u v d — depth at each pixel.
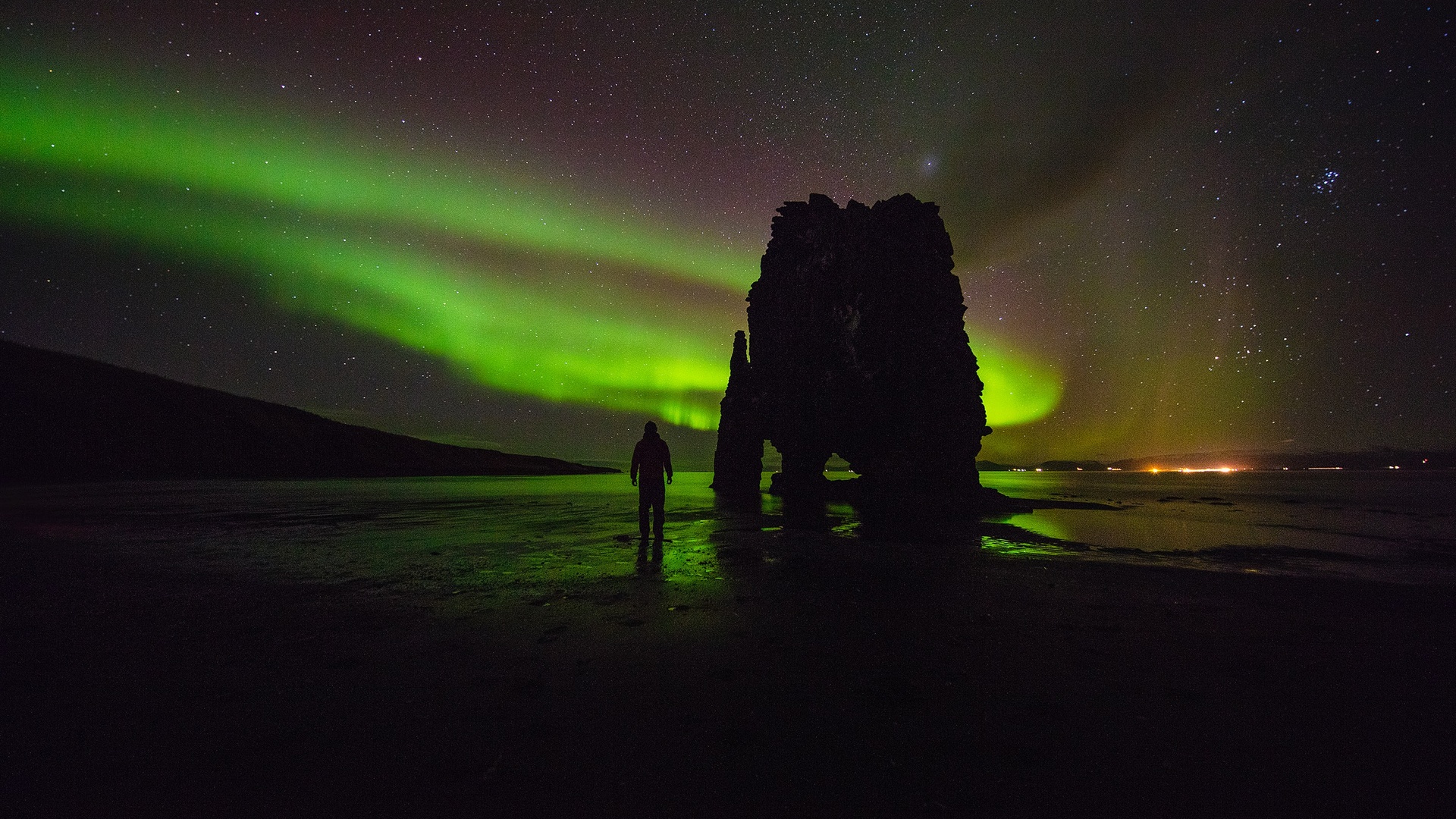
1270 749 2.62
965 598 5.44
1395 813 2.14
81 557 7.56
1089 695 3.22
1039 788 2.31
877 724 2.86
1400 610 5.04
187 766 2.41
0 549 8.16
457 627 4.45
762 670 3.59
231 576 6.32
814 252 19.98
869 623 4.63
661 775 2.38
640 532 9.54
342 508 14.82
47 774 2.33
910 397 16.67
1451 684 3.40
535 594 5.57
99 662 3.65
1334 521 12.80
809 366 19.73
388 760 2.47
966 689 3.30
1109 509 16.12
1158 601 5.34
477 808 2.13
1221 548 8.52
